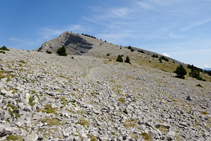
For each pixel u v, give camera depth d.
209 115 16.19
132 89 23.23
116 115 12.21
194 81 54.28
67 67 31.05
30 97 10.25
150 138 8.96
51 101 11.05
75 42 163.62
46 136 6.89
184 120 13.72
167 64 99.06
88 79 23.67
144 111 14.48
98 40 174.38
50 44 167.00
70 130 7.89
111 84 23.53
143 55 117.81
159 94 22.88
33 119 7.93
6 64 17.61
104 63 54.38
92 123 9.84
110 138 8.34
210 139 10.84
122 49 135.25
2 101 8.12
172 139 9.59
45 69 22.22
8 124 6.75
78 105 12.27
